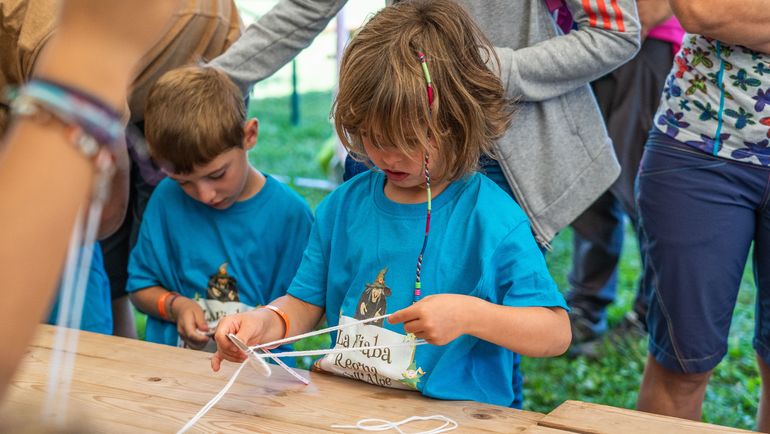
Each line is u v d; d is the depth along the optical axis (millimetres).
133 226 2732
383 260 1670
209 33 2414
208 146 2111
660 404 2248
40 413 741
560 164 2012
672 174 2072
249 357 1427
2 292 581
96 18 609
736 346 3686
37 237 589
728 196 2029
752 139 1968
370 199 1750
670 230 2086
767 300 2131
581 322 3695
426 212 1669
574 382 3377
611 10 1901
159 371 1626
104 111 610
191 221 2367
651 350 2234
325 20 2293
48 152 593
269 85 10391
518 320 1511
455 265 1631
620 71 3010
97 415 1397
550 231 2045
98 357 1702
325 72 10797
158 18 632
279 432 1344
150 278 2389
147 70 2334
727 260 2061
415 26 1587
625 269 4719
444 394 1518
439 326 1405
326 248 1801
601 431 1337
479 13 1963
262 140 7816
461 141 1608
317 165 6863
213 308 2328
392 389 1576
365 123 1555
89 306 2461
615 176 2088
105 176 630
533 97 1928
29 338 604
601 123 2086
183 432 1325
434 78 1553
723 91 1970
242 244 2334
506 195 1711
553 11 1996
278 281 2361
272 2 8688
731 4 1822
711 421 3021
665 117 2113
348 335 1653
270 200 2363
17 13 2010
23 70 2020
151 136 2141
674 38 2984
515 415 1430
